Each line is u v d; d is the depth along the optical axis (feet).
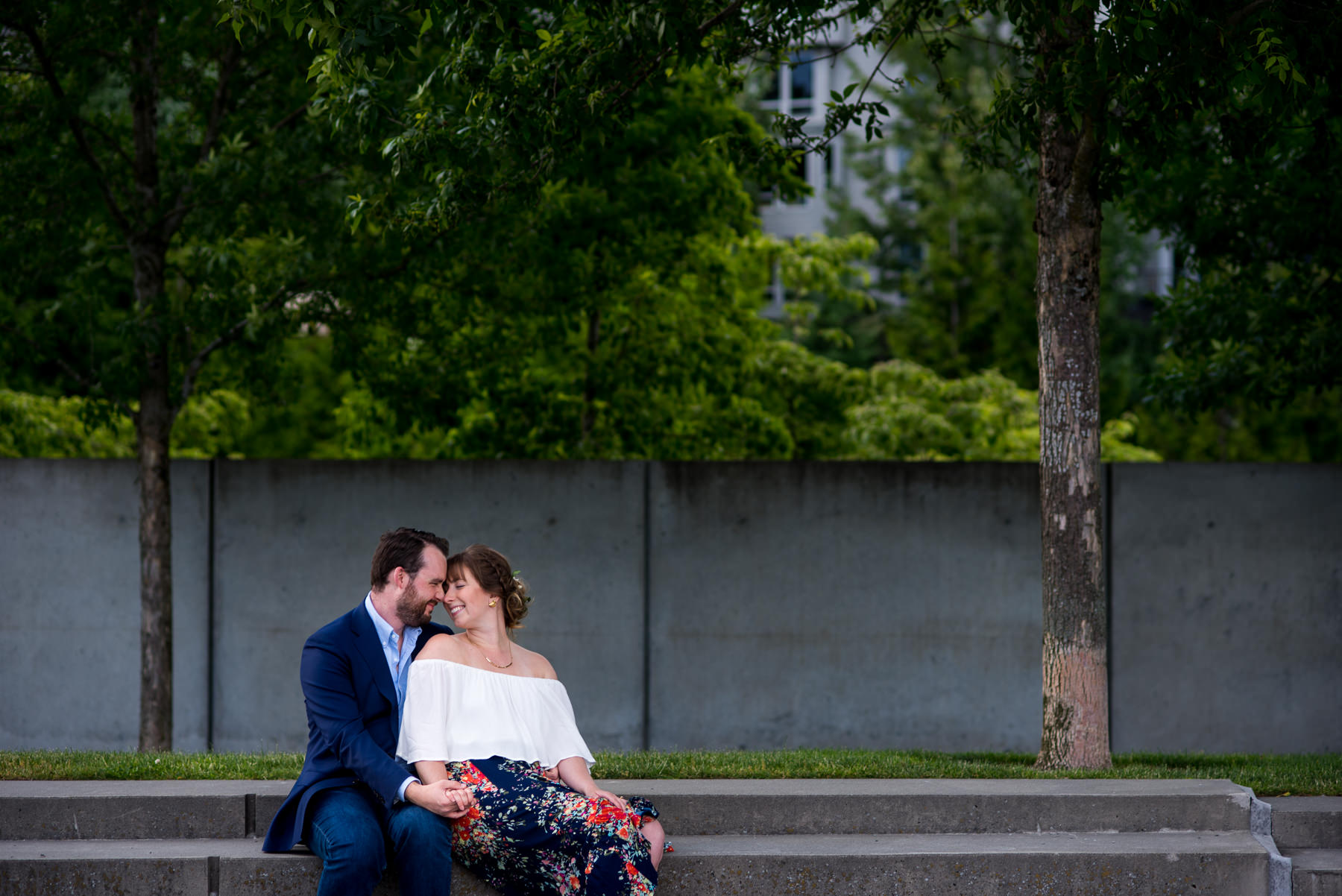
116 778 18.42
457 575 15.40
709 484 33.65
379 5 20.43
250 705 33.60
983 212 90.27
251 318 29.86
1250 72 18.86
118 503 33.53
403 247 29.84
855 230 103.45
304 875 14.99
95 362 31.71
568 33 24.04
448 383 35.24
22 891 14.97
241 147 29.58
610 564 33.63
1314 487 32.99
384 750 14.93
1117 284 93.81
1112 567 33.22
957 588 33.40
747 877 15.70
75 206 29.96
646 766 19.74
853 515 33.53
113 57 29.94
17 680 33.50
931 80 98.22
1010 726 33.30
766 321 48.16
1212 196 33.17
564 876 14.16
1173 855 15.93
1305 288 33.40
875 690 33.50
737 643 33.55
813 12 25.96
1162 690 33.12
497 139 23.29
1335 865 15.96
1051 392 21.65
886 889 15.78
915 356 89.61
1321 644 32.91
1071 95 19.47
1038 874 15.84
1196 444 75.51
